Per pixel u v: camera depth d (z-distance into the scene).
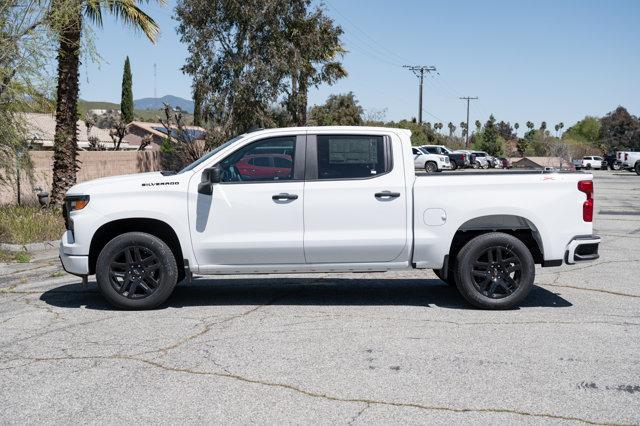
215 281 9.20
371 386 5.07
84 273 7.35
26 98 12.02
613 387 5.04
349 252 7.37
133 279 7.34
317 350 5.94
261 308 7.54
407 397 4.85
